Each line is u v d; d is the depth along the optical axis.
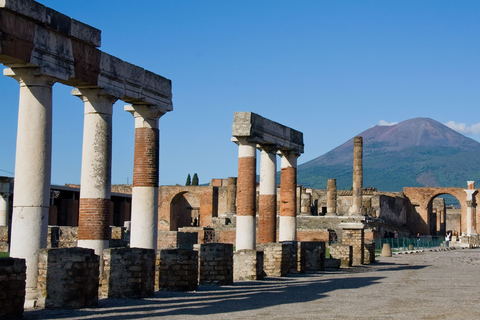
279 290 26.78
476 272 38.88
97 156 24.05
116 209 77.06
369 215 87.69
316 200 97.31
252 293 25.42
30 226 20.84
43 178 21.11
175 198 94.50
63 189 64.38
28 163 20.98
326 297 24.17
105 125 24.23
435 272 38.88
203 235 70.81
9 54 19.95
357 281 31.77
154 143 27.25
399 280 32.50
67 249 20.02
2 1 19.59
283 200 39.16
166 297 23.62
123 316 18.58
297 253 37.00
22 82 21.34
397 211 101.94
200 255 28.61
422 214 107.12
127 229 60.88
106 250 23.14
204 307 20.88
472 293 25.89
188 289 25.81
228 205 85.19
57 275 19.91
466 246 88.31
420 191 107.38
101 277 23.38
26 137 21.06
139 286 23.17
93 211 23.94
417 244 77.62
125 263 23.08
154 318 18.28
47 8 21.19
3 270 17.61
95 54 23.48
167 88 27.84
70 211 66.88
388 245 60.66
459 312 19.88
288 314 19.31
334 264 42.44
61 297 19.88
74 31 22.30
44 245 21.12
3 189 56.97
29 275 20.72
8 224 57.84
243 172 34.22
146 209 26.92
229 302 22.30
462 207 106.31
